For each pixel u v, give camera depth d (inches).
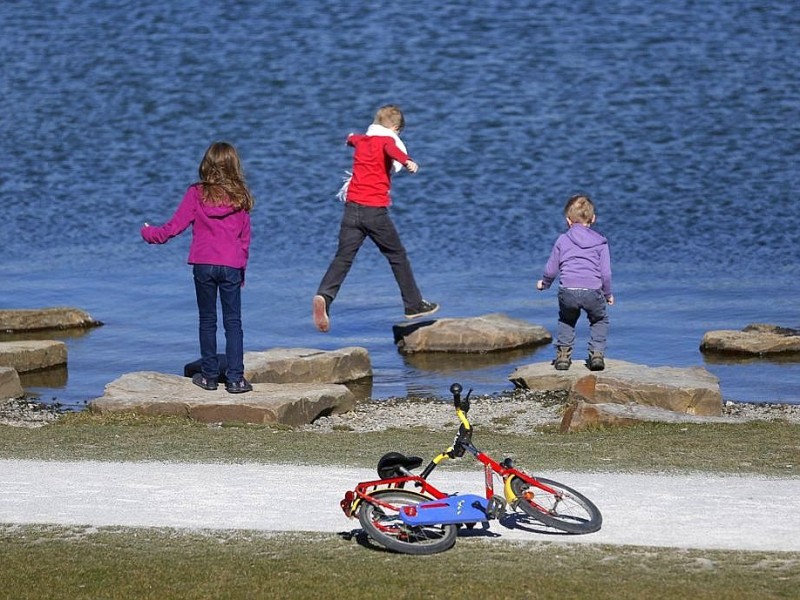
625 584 1080.2
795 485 1378.0
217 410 1772.9
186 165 4116.6
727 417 1797.5
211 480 1414.9
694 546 1175.0
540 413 1887.3
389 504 1168.8
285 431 1708.9
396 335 2437.3
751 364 2266.2
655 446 1567.4
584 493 1344.7
